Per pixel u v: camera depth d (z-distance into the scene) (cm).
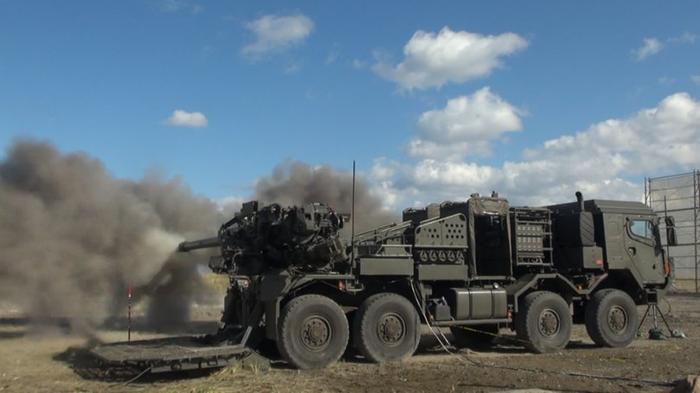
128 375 979
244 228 1200
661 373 1035
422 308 1206
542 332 1284
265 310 1107
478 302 1244
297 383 935
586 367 1095
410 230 1233
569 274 1395
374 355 1123
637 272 1430
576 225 1372
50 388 890
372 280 1188
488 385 924
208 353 983
